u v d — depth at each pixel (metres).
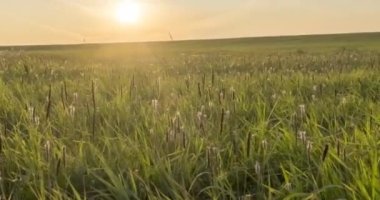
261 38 144.62
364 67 13.84
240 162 4.22
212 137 4.80
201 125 4.84
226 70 15.34
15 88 8.88
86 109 6.09
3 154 4.32
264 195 3.38
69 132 5.16
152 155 4.10
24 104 6.68
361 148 4.14
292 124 5.27
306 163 4.04
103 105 6.73
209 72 14.47
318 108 6.26
